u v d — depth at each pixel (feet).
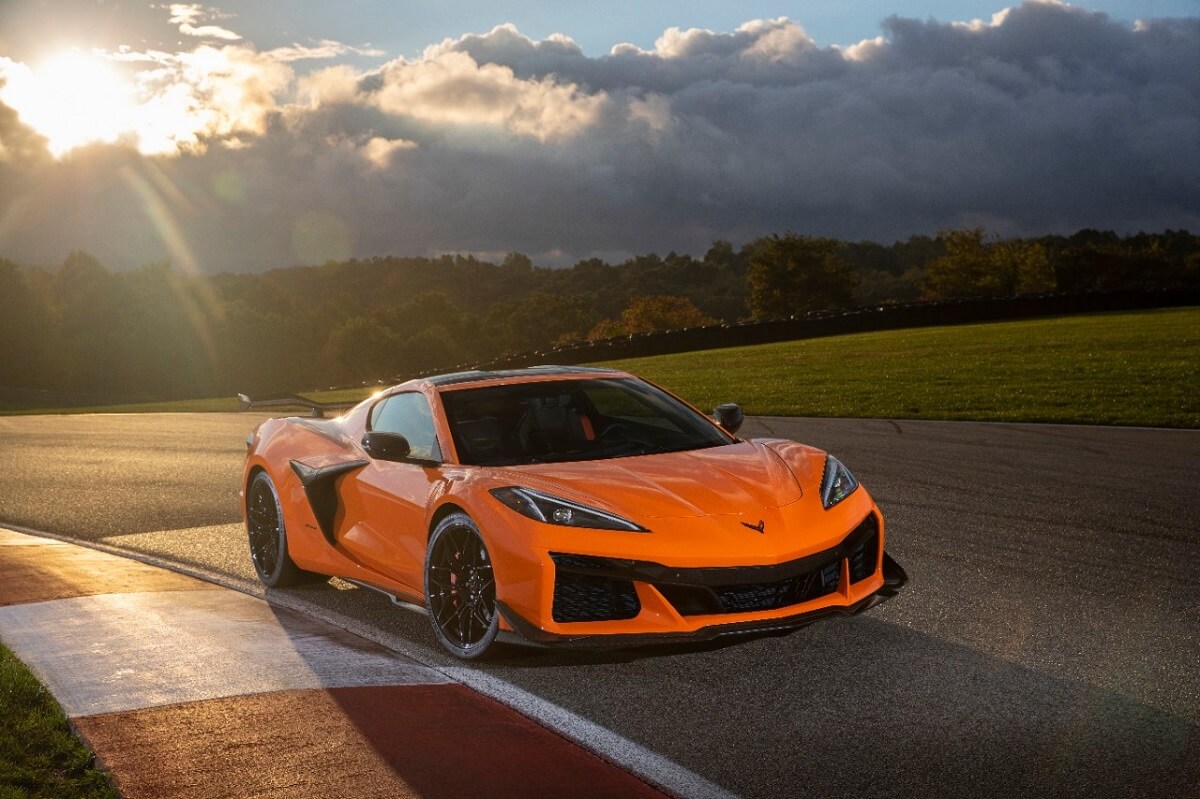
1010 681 13.70
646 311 386.11
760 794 10.57
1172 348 78.64
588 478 15.43
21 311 376.07
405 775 11.03
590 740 12.10
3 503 34.91
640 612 14.06
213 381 402.52
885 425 46.37
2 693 13.43
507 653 15.38
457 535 15.75
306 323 452.76
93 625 17.40
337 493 19.30
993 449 36.29
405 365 467.93
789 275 397.19
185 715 12.82
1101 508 25.13
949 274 354.54
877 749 11.62
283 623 17.80
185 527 28.30
